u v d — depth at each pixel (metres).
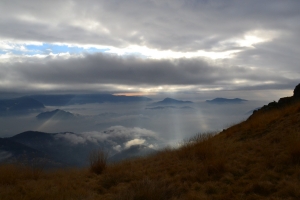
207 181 7.53
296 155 7.59
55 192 7.39
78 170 11.28
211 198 6.36
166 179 8.04
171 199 6.54
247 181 6.96
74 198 6.99
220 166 8.19
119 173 9.40
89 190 7.85
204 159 9.51
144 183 7.30
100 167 10.55
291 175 6.77
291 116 12.92
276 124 12.69
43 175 10.30
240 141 12.26
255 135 12.41
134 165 10.98
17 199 6.93
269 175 6.97
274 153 8.49
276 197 5.81
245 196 6.16
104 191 7.95
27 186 8.19
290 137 9.22
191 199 6.36
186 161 9.89
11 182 8.87
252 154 9.30
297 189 5.85
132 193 6.77
